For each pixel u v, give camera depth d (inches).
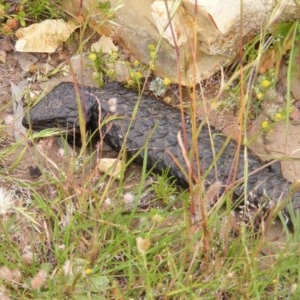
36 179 268.4
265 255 246.5
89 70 298.2
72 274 225.5
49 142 275.0
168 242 239.8
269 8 276.2
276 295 229.0
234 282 231.0
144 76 296.2
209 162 261.6
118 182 267.6
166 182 264.5
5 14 306.7
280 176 261.7
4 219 247.8
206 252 227.9
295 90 290.0
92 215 248.2
